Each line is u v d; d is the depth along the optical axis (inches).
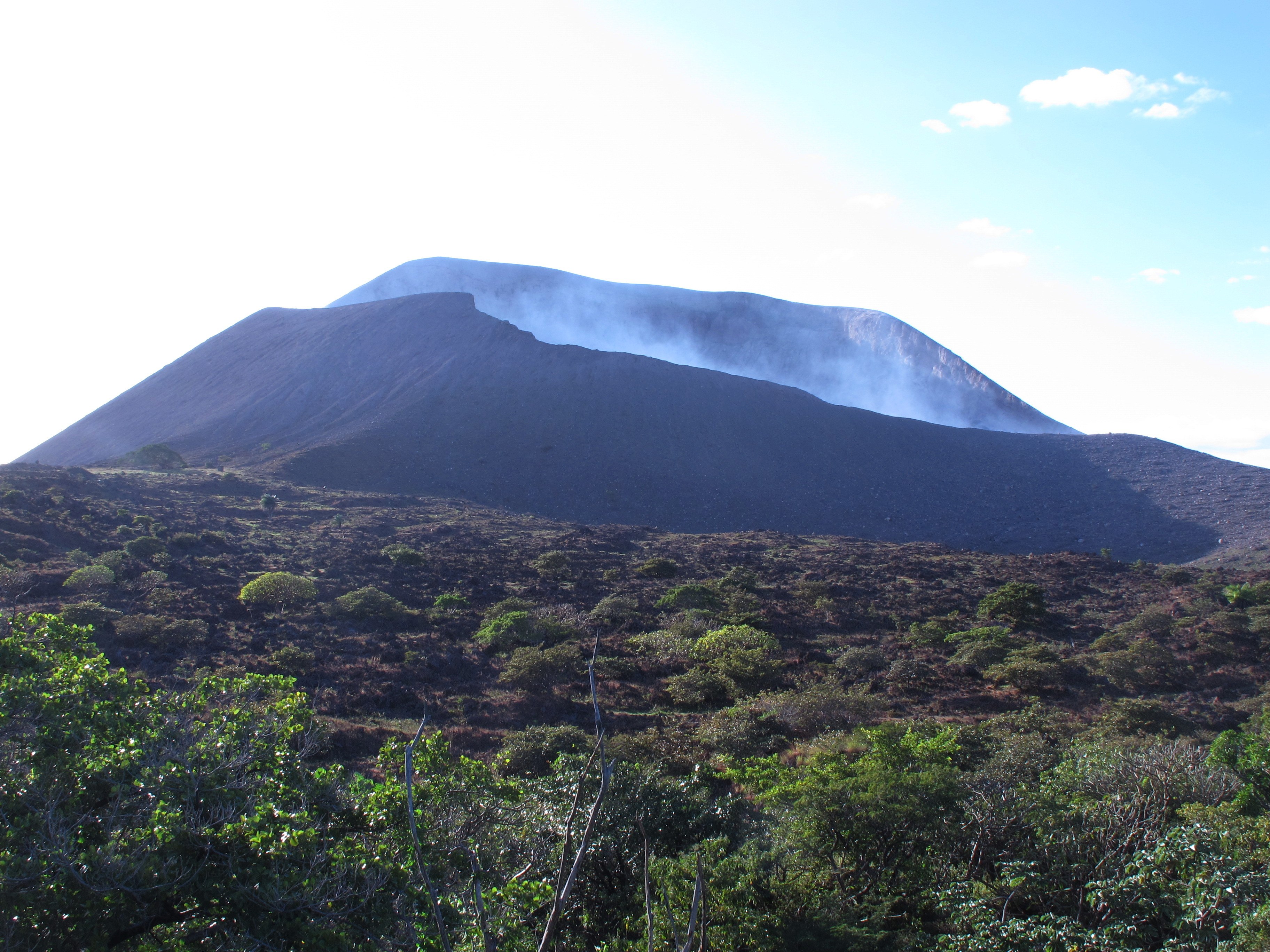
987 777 551.8
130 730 346.3
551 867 454.0
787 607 1891.0
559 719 1043.9
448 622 1569.9
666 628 1600.6
